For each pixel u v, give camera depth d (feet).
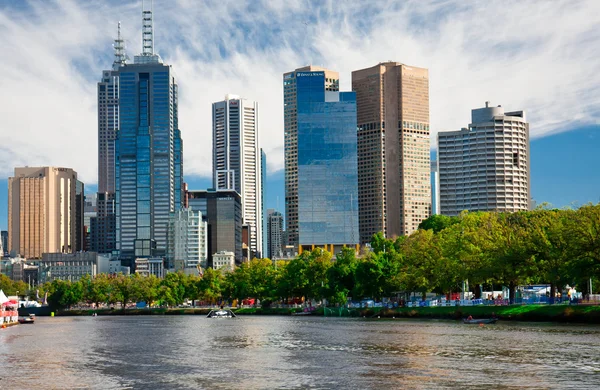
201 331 602.03
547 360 329.72
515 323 550.36
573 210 611.88
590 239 527.81
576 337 420.36
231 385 286.87
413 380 287.69
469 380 284.00
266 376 306.96
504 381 280.31
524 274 597.93
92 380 305.32
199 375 313.94
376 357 361.30
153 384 293.02
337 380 292.61
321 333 527.81
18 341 515.91
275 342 462.19
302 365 338.54
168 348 438.40
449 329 517.96
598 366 311.27
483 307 626.64
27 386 292.20
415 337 459.32
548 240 585.63
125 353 411.95
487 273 614.34
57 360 379.35
